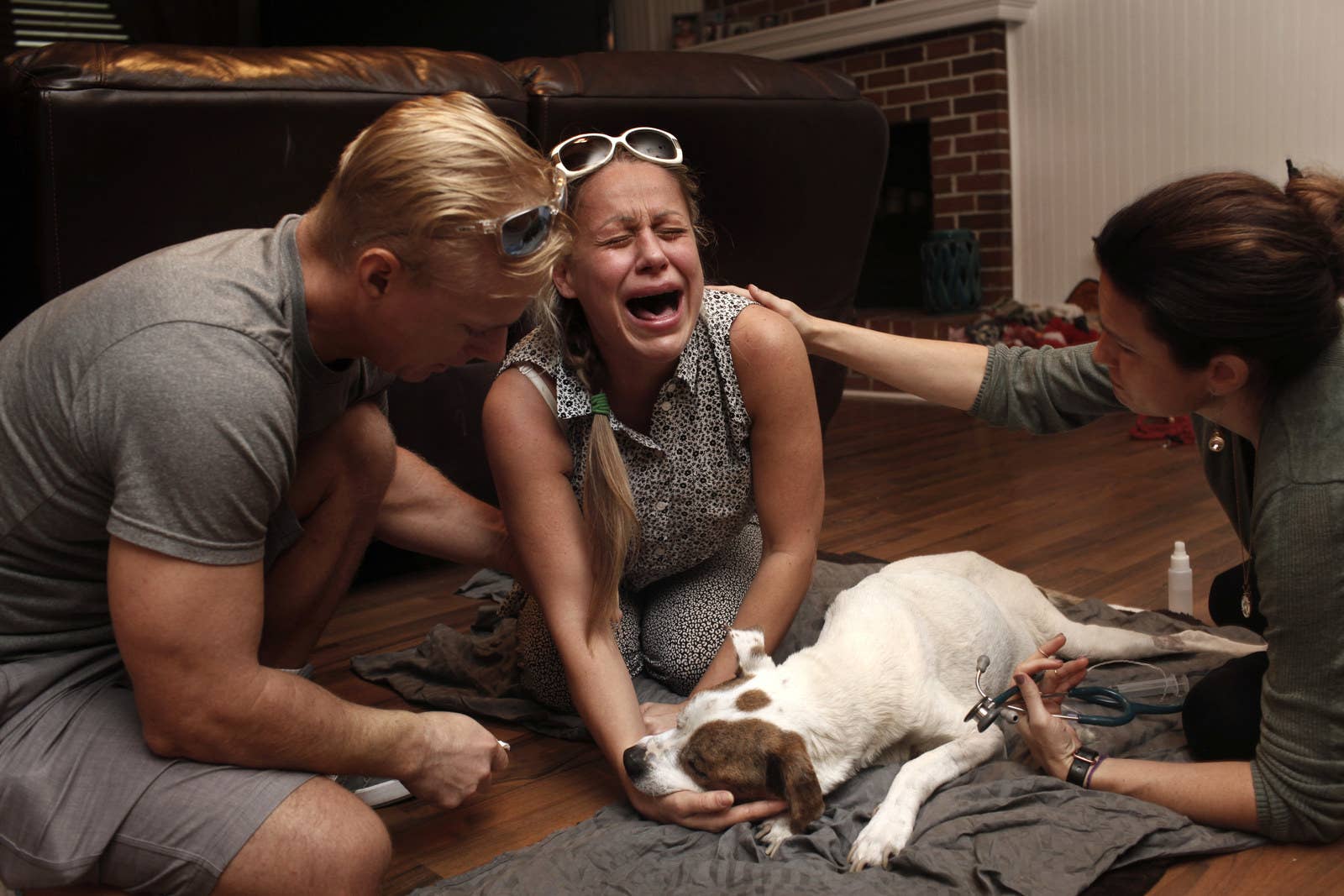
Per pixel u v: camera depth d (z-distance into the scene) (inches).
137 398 48.3
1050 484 154.4
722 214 126.5
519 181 50.7
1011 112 251.0
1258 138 215.5
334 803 52.9
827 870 59.7
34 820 50.8
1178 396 59.7
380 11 293.0
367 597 117.0
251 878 50.8
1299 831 60.4
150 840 51.1
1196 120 223.6
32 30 296.7
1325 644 57.1
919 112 262.7
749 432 75.5
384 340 54.2
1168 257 54.7
